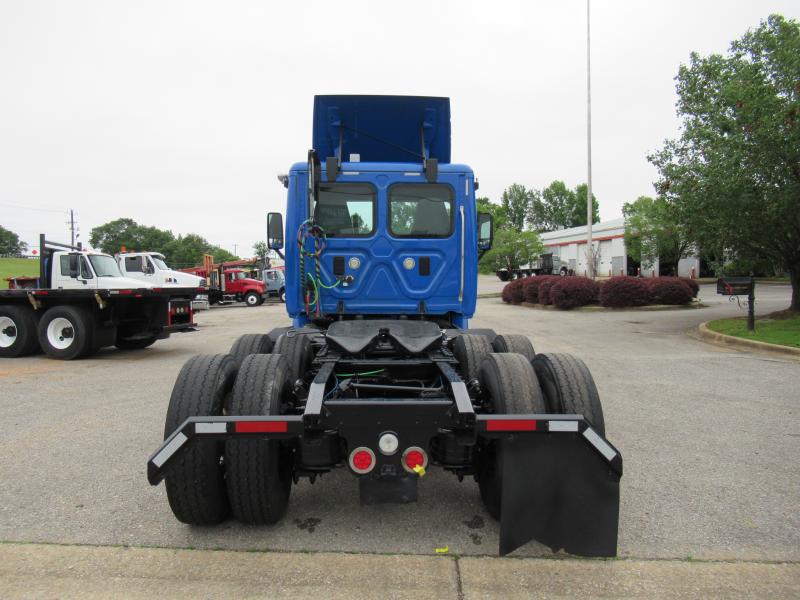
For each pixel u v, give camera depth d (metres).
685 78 13.25
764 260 13.89
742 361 9.48
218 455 3.20
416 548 3.17
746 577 2.88
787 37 12.51
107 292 10.79
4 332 11.36
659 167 13.71
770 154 11.34
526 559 3.05
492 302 27.72
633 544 3.22
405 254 5.63
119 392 7.54
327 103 6.24
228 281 33.16
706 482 4.16
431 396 3.40
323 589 2.75
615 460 2.73
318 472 3.25
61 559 3.03
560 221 101.50
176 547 3.16
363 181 5.61
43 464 4.57
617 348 11.14
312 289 5.58
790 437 5.27
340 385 3.45
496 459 3.19
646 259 39.62
